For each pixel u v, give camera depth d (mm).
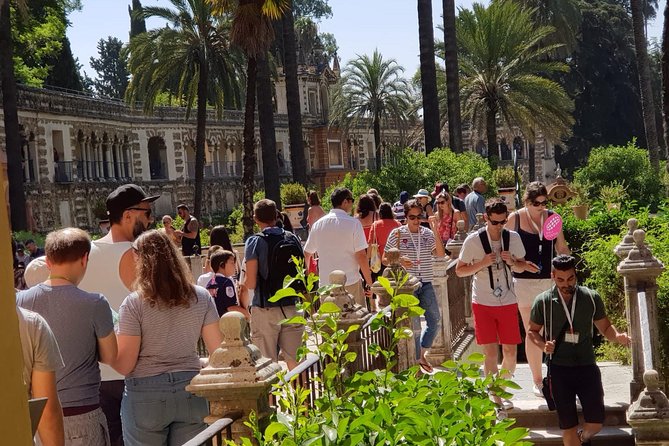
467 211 18562
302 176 34875
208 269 12195
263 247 9367
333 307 5570
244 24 29797
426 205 16531
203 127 47031
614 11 77750
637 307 8836
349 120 69438
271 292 9383
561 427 8375
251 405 5164
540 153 84562
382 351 5812
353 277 10703
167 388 5891
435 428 4730
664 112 15500
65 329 5586
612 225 14211
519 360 14734
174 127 68500
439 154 32031
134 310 5922
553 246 9641
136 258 6055
